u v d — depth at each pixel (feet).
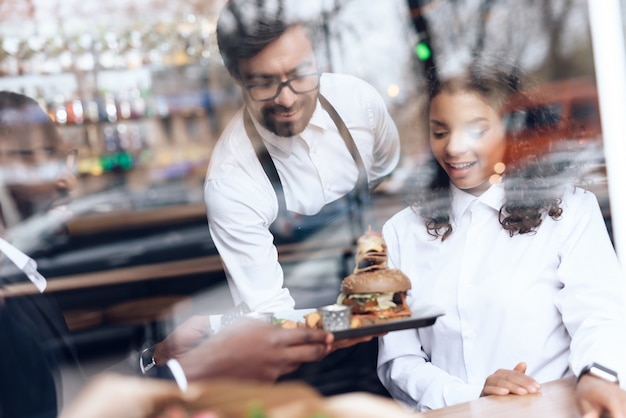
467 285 5.51
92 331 6.09
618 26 5.33
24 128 6.36
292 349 4.66
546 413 4.38
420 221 5.88
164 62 9.14
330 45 6.74
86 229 7.14
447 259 5.68
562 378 4.99
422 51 6.68
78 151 8.41
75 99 9.01
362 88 6.61
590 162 5.55
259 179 6.48
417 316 5.33
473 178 5.67
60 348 4.87
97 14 9.02
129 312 6.31
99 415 3.84
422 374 5.40
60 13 8.83
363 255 5.42
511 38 6.13
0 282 4.90
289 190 6.46
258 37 6.39
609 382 4.58
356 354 5.41
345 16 6.77
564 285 5.36
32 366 4.55
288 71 6.50
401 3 6.85
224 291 6.55
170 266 6.81
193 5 9.09
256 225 6.40
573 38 5.81
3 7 8.63
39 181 6.52
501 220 5.58
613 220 5.49
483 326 5.43
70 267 6.75
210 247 6.98
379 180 6.41
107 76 9.08
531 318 5.36
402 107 6.45
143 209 7.77
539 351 5.35
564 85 5.75
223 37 6.55
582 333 5.07
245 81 6.56
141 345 6.04
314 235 6.36
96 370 5.10
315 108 6.48
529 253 5.48
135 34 9.12
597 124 5.56
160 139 8.98
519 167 5.59
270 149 6.53
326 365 5.13
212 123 9.09
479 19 6.44
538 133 5.61
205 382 4.14
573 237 5.42
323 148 6.43
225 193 6.54
